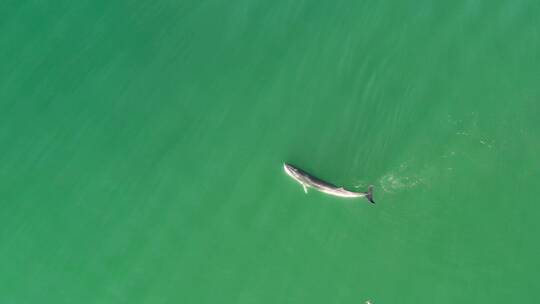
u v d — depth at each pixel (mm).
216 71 30531
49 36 32438
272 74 30078
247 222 27953
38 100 31219
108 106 30688
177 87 30453
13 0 32938
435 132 28094
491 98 28172
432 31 29547
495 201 27031
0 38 32594
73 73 31531
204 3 31875
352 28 30156
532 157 27234
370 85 29000
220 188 28547
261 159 28719
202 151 29203
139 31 31906
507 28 29141
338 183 27812
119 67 31281
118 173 29391
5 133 30875
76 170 29766
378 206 27656
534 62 28406
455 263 26719
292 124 29047
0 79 31828
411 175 27719
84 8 32781
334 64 29656
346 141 28344
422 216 27406
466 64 28766
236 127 29406
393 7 30188
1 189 29906
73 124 30609
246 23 31219
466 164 27562
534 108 27750
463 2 29906
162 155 29375
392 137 28188
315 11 30906
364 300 26766
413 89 28703
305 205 28000
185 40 31297
